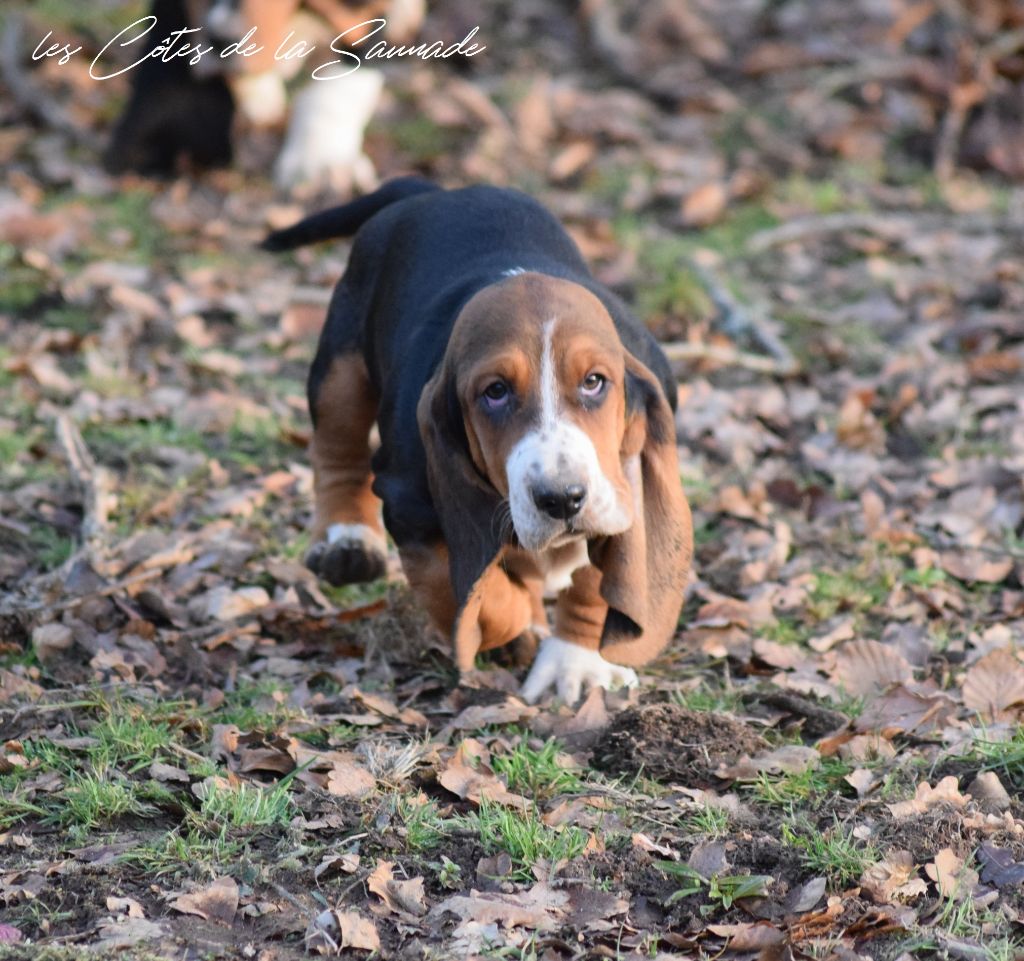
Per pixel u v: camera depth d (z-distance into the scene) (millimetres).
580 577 8391
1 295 14477
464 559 7672
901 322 14523
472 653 7859
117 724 7883
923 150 18656
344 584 9688
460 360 7434
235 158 18000
